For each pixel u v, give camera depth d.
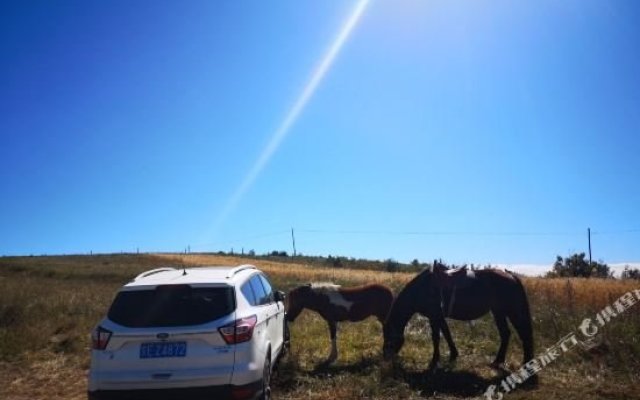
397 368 8.37
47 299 17.78
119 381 5.41
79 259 60.44
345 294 9.63
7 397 7.68
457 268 9.66
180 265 57.19
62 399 7.59
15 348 10.51
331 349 10.15
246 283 6.57
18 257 61.03
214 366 5.48
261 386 5.83
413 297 9.20
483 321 12.44
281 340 8.55
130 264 54.94
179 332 5.48
